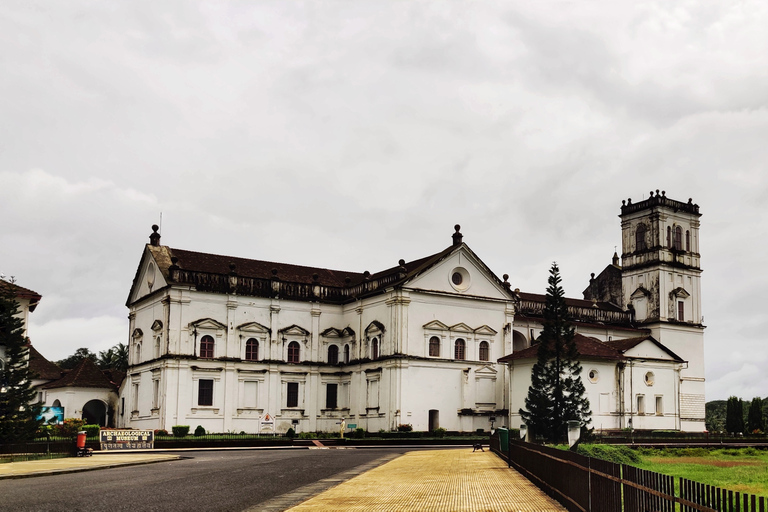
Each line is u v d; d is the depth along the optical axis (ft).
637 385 236.63
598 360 228.84
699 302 315.58
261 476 94.94
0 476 89.66
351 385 251.39
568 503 64.23
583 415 205.67
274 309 248.11
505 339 253.44
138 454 150.20
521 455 101.86
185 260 249.96
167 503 64.34
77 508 59.88
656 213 308.81
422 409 231.91
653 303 304.91
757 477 106.63
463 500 70.54
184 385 229.45
